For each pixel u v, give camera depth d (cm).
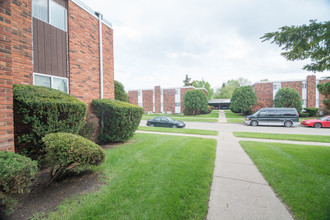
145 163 411
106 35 754
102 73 710
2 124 255
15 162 204
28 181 216
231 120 2105
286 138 849
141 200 250
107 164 397
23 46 415
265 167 411
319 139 816
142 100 3738
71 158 271
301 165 414
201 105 2967
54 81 515
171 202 247
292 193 283
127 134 638
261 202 266
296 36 342
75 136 314
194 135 1012
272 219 224
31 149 354
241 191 303
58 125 365
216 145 704
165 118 1529
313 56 373
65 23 557
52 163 280
